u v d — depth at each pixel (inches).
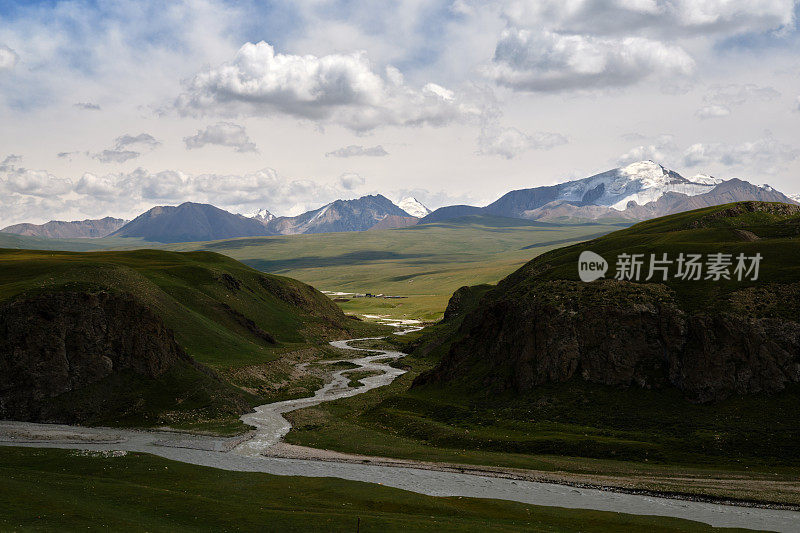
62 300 4340.6
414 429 3929.6
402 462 3166.8
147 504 2127.2
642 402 3710.6
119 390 4195.4
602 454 3176.7
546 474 2881.4
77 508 1946.4
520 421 3831.2
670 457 3048.7
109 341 4362.7
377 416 4357.8
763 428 3147.1
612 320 4180.6
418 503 2361.0
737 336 3624.5
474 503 2413.9
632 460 3083.2
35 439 3400.6
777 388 3395.7
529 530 1993.1
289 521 1996.8
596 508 2369.6
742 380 3503.9
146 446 3410.4
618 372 3954.2
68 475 2559.1
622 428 3508.9
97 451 3137.3
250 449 3449.8
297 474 2883.9
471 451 3403.1
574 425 3646.7
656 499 2502.5
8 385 3971.5
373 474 2918.3
